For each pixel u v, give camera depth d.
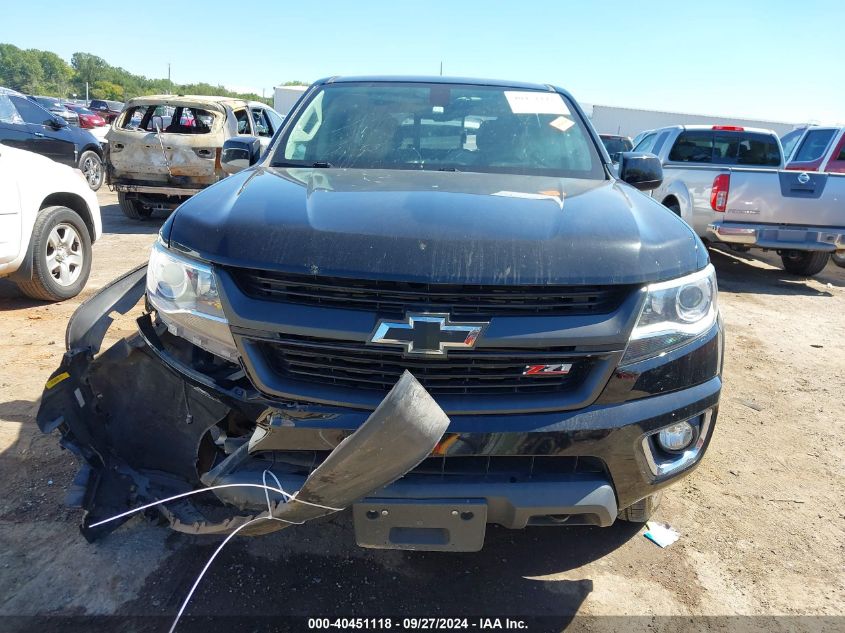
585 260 1.96
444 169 3.04
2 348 4.39
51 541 2.50
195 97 9.99
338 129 3.29
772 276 8.45
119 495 2.40
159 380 2.51
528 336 1.90
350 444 1.66
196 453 2.30
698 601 2.41
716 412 2.28
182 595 2.27
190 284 2.06
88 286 5.99
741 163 9.38
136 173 9.51
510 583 2.44
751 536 2.82
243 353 1.98
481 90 3.61
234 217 2.11
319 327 1.90
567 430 1.97
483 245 1.93
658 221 2.31
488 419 1.95
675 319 2.08
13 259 4.93
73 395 2.43
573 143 3.29
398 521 1.98
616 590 2.44
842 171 10.60
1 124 10.91
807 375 4.80
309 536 2.62
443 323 1.88
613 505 2.07
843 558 2.70
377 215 2.08
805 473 3.38
